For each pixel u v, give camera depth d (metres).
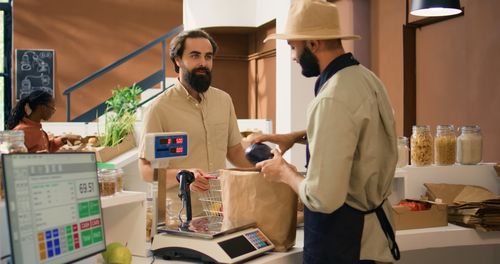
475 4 4.16
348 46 5.62
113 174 2.00
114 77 8.79
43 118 3.94
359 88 1.83
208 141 2.78
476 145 3.10
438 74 4.62
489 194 2.81
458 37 4.36
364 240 1.90
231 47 8.46
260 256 2.02
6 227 1.64
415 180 2.99
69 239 1.58
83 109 8.68
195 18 7.72
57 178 1.56
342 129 1.75
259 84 8.16
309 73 2.01
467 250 3.18
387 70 5.15
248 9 7.61
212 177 2.21
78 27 8.69
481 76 4.11
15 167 1.41
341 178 1.74
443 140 3.08
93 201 1.71
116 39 8.80
